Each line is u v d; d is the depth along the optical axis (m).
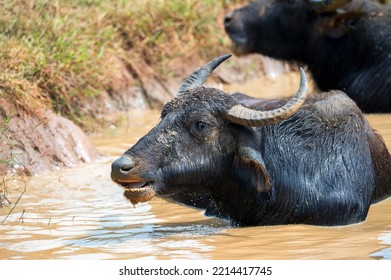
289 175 12.32
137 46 21.45
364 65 20.48
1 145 15.05
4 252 10.99
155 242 11.42
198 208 13.60
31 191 14.28
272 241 11.41
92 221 12.59
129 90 20.44
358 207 12.41
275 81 24.67
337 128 12.84
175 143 11.75
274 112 11.57
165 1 22.72
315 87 21.56
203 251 10.94
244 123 11.68
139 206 13.58
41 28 19.00
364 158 12.86
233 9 22.88
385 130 17.55
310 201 12.29
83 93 18.94
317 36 20.89
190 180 11.91
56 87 18.09
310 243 11.25
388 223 12.30
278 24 21.12
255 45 21.47
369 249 10.86
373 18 20.61
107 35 20.61
